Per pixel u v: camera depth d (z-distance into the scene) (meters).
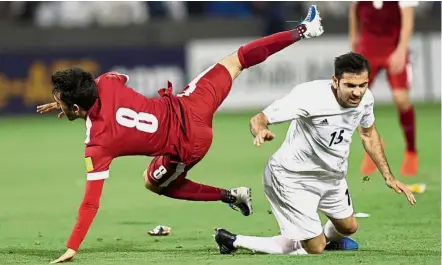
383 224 25.08
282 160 20.08
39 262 20.14
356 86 18.70
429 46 64.12
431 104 63.97
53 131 58.41
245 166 39.78
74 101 19.11
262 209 28.64
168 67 64.12
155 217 27.64
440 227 24.38
